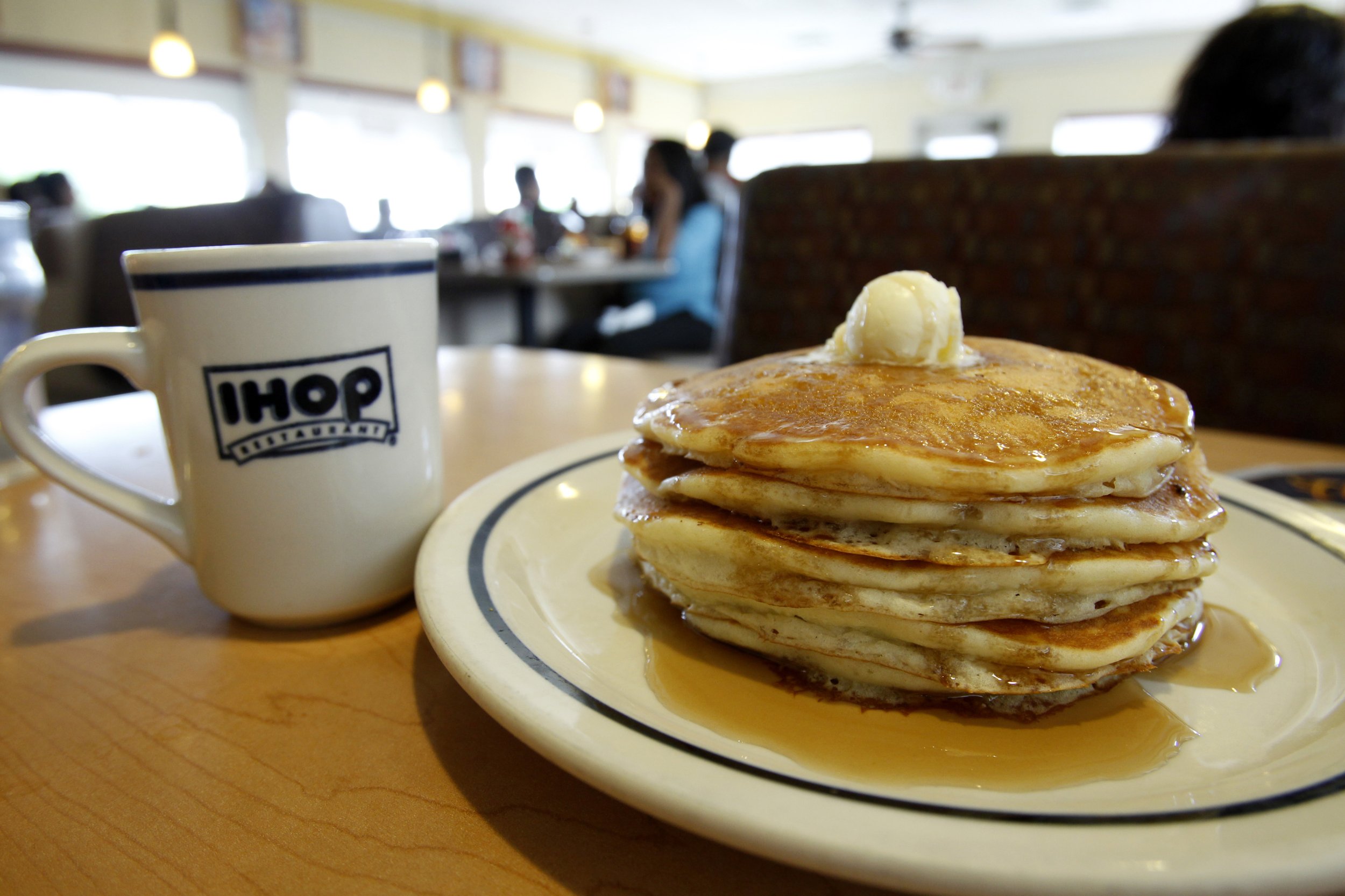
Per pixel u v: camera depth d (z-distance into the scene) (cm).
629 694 21
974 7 357
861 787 16
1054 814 15
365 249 24
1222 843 15
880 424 21
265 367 23
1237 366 57
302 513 24
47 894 16
